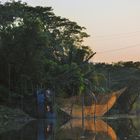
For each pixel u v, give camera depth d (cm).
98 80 10888
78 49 10094
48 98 7762
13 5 9400
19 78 7925
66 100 8125
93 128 5909
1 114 7119
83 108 8162
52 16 10956
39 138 4350
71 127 6041
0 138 4334
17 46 7894
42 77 8044
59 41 10450
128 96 11281
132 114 11369
